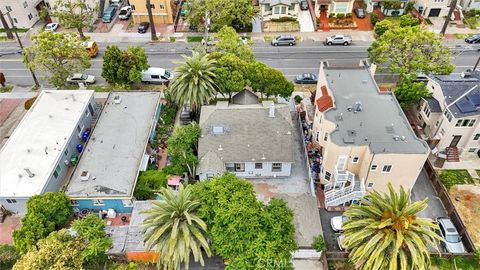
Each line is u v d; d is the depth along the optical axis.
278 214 35.34
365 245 33.53
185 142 46.47
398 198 35.03
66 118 51.00
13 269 34.06
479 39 68.94
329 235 41.81
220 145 46.34
